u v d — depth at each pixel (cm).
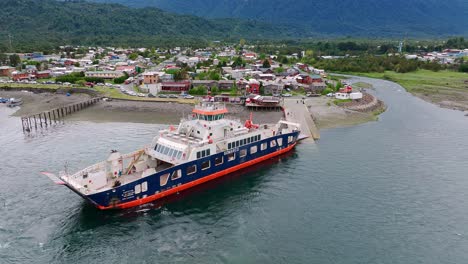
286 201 4203
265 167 5241
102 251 3253
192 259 3156
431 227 3684
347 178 4866
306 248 3319
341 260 3158
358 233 3559
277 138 5528
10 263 3058
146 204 4053
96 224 3672
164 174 4091
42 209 3934
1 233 3475
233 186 4603
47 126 7756
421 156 5822
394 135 7112
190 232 3569
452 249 3328
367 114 9006
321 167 5250
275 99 9500
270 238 3475
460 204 4175
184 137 4778
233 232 3572
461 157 5791
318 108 9312
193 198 4262
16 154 5772
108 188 3725
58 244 3338
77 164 5278
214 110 4791
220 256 3200
